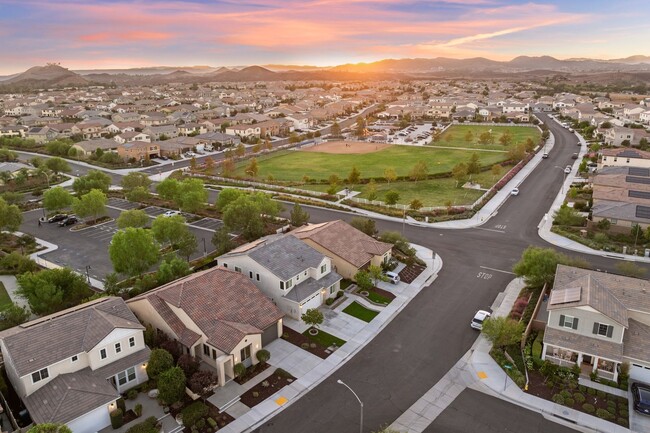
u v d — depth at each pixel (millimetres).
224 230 66438
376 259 59812
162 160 141875
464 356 43188
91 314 39781
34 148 153750
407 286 57062
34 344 35844
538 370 40719
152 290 48156
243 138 174500
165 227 64875
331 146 163000
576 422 34844
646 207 75312
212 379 37219
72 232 78188
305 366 41719
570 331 41094
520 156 125000
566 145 151375
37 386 34906
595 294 41781
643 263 62938
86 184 97688
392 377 40281
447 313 50781
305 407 36625
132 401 37156
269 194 90000
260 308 45594
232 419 35188
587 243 68688
